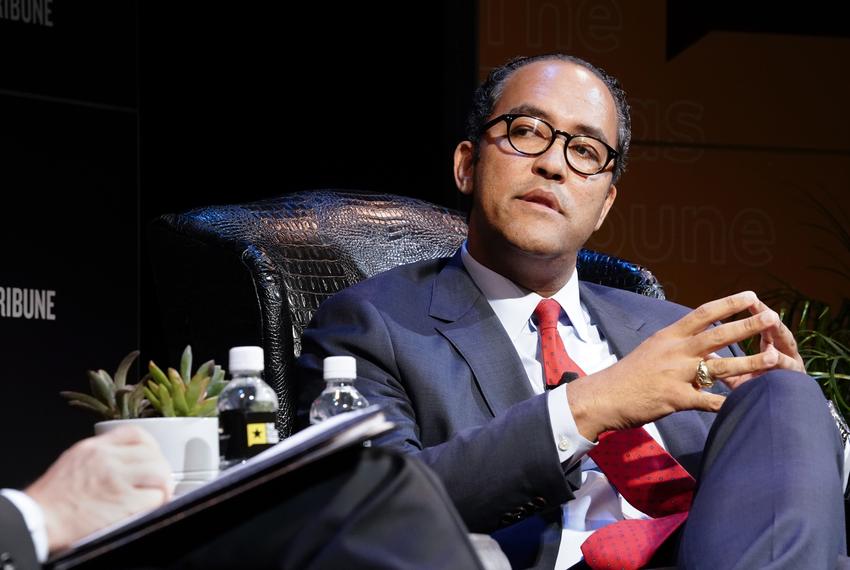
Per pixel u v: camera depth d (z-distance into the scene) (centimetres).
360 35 1113
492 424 445
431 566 219
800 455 366
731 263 1137
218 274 541
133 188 934
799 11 1162
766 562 342
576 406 436
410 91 1112
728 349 580
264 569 226
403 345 509
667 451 521
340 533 222
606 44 1127
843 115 1162
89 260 909
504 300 538
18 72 888
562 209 521
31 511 263
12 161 880
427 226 624
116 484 274
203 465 319
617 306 577
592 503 499
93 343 905
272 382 519
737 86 1151
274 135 1108
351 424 234
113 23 932
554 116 525
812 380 397
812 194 1155
